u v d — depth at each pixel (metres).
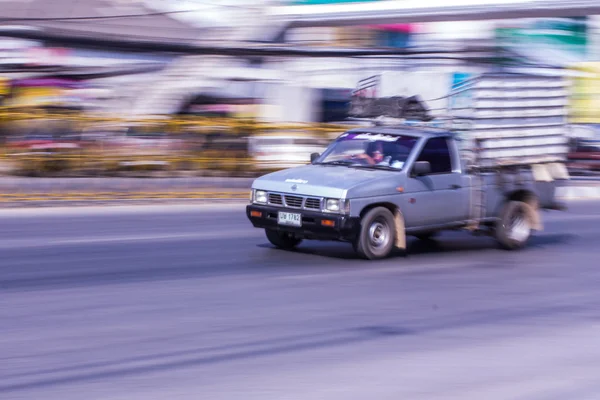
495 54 19.53
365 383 5.11
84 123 16.39
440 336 6.40
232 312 6.93
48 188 14.76
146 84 20.28
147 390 4.80
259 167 17.84
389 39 23.00
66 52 21.02
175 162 16.95
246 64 20.72
